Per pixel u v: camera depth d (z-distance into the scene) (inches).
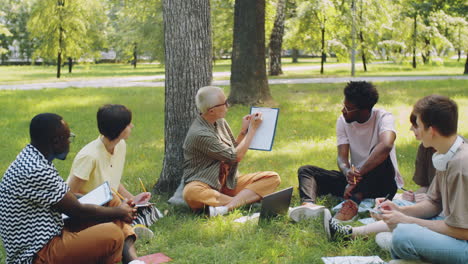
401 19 1402.6
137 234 177.5
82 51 1278.3
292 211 188.9
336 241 170.4
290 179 266.5
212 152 202.8
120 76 1244.5
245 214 205.5
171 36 236.4
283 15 1185.4
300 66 1736.0
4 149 367.9
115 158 177.3
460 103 550.3
